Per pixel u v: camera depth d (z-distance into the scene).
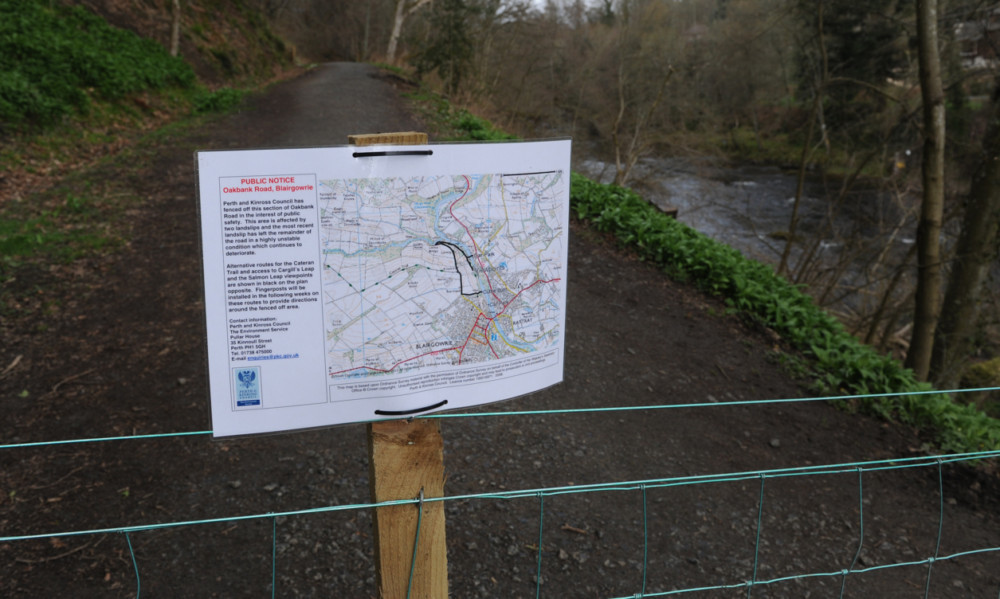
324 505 3.82
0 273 6.33
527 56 24.48
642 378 5.77
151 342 5.57
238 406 1.57
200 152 1.47
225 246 1.51
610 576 3.49
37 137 10.05
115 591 3.17
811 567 3.72
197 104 15.98
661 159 23.11
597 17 28.86
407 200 1.62
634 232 9.02
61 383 4.90
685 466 4.57
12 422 4.41
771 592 3.50
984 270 8.84
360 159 1.56
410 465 1.72
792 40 19.22
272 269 1.54
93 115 11.96
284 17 46.44
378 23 50.34
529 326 1.84
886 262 13.70
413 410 1.70
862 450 4.96
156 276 6.84
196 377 5.10
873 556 3.85
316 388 1.62
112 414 4.57
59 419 4.48
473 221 1.70
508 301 1.78
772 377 5.97
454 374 1.74
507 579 3.40
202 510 3.74
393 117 16.81
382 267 1.62
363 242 1.60
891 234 14.37
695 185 22.91
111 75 13.42
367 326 1.63
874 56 16.45
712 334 6.72
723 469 4.58
